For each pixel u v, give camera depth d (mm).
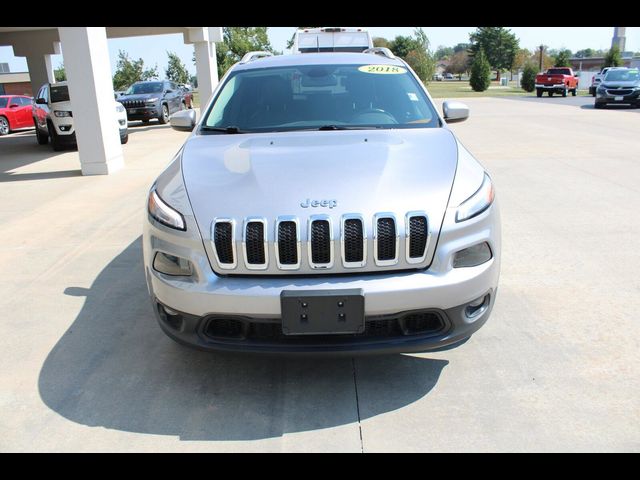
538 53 83250
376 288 2385
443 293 2445
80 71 8516
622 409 2541
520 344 3145
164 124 20047
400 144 3031
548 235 5020
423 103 3721
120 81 48062
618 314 3475
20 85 47312
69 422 2570
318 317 2381
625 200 6152
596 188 6723
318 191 2543
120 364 3070
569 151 9406
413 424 2486
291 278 2445
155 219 2674
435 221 2473
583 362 2941
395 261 2443
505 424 2465
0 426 2553
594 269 4211
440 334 2537
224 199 2568
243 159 2906
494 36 87188
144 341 3330
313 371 2939
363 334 2484
